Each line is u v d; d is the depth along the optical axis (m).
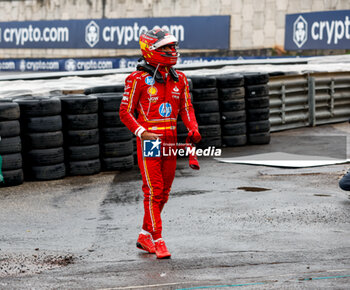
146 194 19.22
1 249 20.50
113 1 106.62
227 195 28.22
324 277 16.06
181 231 22.11
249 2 93.69
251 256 18.47
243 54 94.19
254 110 43.81
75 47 109.69
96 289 15.73
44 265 18.41
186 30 98.56
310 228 21.75
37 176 33.56
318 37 85.81
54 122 33.59
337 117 55.75
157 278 16.55
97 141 35.34
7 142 31.94
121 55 104.75
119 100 35.69
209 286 15.61
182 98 19.53
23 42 115.69
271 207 25.34
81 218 25.17
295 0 89.12
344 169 33.69
